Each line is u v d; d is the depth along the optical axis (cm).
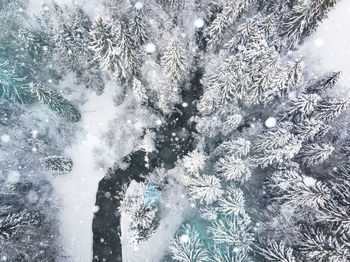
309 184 2059
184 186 2795
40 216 2661
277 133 2217
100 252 2873
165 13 2742
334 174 2344
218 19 2512
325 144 2220
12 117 2841
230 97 2586
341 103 2177
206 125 2775
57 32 2531
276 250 2103
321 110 2295
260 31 2373
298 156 2377
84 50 2736
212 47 2844
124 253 2850
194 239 2377
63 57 2755
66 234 2894
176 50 2327
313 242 2008
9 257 2220
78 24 2725
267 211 2427
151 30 2667
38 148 2842
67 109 2817
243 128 2678
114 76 2811
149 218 2491
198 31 2869
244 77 2400
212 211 2411
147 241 2752
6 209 2455
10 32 2792
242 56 2436
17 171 2750
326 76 2612
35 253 2408
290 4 2717
